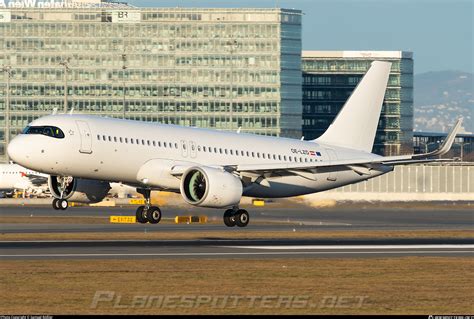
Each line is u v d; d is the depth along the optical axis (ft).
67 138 566.77
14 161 569.64
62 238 536.83
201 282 343.05
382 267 392.06
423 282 350.02
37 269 374.84
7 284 335.47
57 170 572.51
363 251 467.93
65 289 325.21
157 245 492.13
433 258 428.15
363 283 346.13
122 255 433.89
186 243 507.30
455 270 384.88
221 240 532.32
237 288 330.13
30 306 293.02
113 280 345.72
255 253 449.89
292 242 521.65
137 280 346.33
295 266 392.06
